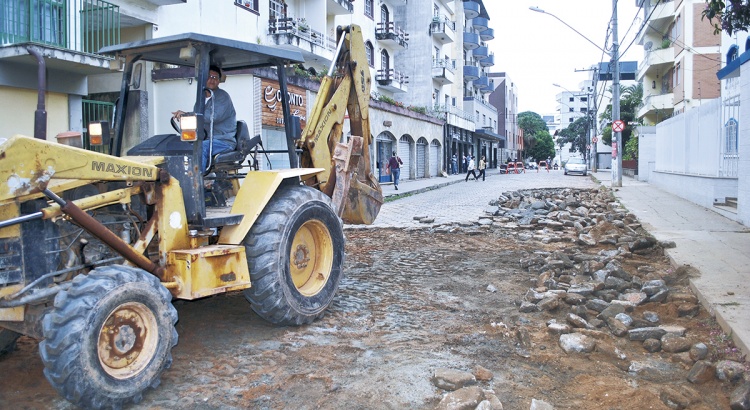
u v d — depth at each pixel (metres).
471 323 6.00
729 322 5.30
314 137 6.89
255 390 4.36
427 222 14.23
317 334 5.62
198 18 18.47
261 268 5.34
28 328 4.16
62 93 13.39
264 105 17.70
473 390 4.07
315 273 6.17
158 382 4.28
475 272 8.54
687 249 9.10
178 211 4.95
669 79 40.88
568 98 130.00
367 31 33.22
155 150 5.44
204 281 4.83
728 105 14.61
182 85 15.79
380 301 6.89
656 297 6.51
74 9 12.97
